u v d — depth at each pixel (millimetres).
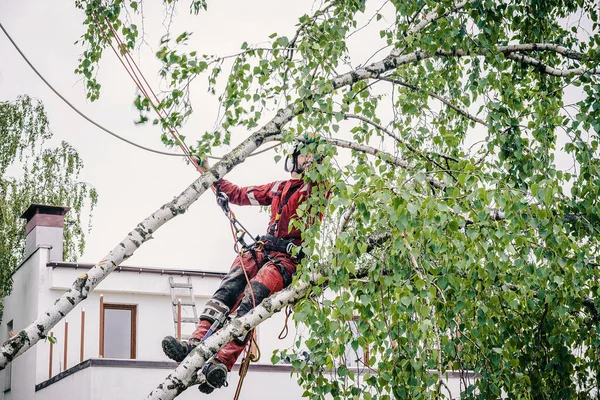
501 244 5816
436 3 6949
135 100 6539
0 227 23172
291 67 6227
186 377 5707
